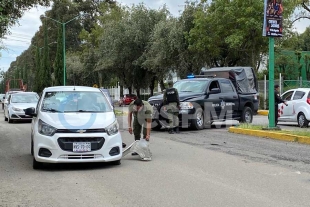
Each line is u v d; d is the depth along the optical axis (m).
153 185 7.35
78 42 70.88
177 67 36.50
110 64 44.84
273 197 6.53
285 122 20.73
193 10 34.19
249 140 13.30
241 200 6.36
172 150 11.38
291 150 11.17
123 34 43.84
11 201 6.42
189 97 16.11
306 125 17.41
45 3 16.56
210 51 32.31
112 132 8.85
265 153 10.74
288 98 18.53
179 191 6.92
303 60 41.75
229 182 7.55
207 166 9.06
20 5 15.67
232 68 19.77
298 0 31.64
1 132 16.88
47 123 8.67
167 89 15.23
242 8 28.78
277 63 40.50
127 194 6.76
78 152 8.45
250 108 19.02
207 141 13.17
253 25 28.62
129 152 10.28
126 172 8.47
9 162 9.86
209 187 7.18
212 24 30.80
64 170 8.74
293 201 6.30
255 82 20.22
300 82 31.81
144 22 43.47
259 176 8.05
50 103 9.78
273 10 14.38
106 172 8.49
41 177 8.10
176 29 34.44
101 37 48.16
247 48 31.52
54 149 8.41
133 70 45.47
